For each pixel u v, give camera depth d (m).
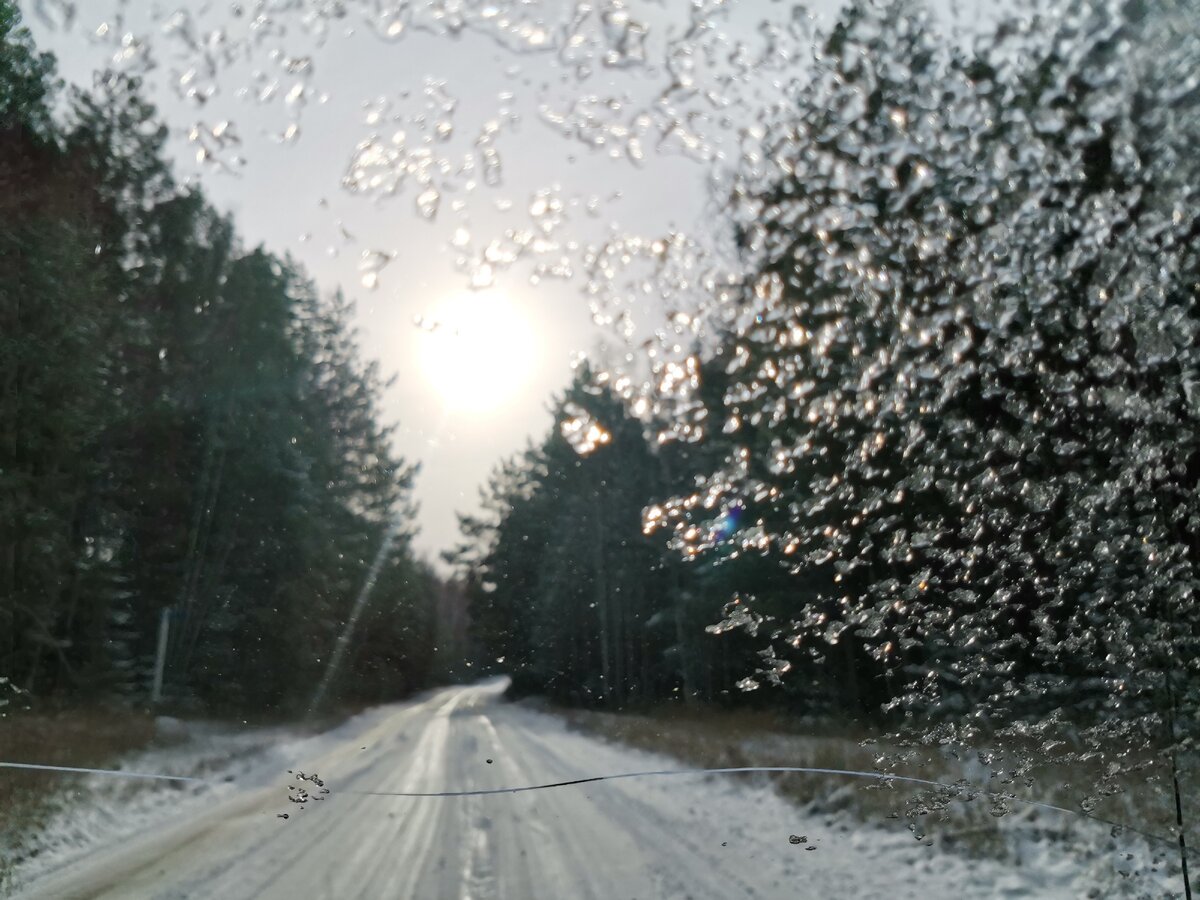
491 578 31.77
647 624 17.84
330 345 23.28
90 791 9.95
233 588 24.69
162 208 15.42
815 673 8.47
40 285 15.38
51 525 18.11
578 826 8.32
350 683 31.27
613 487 18.81
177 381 20.31
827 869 6.31
